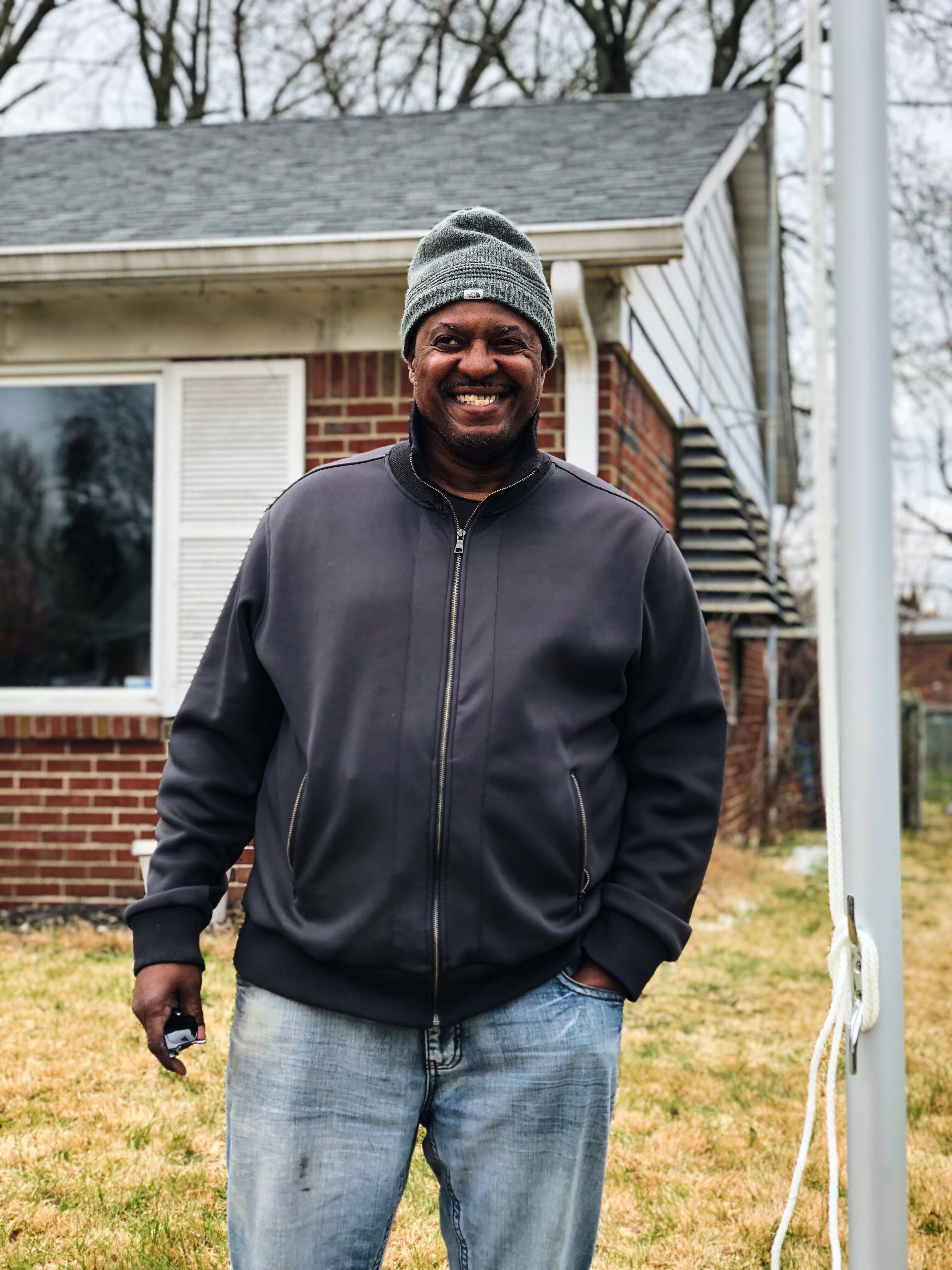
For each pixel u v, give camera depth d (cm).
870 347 192
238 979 165
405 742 154
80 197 626
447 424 165
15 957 458
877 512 190
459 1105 157
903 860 883
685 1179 295
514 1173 155
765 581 792
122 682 582
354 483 171
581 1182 160
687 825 167
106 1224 259
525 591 161
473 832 152
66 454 580
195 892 164
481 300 164
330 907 155
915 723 1098
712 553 719
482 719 154
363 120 760
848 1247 195
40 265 512
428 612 159
